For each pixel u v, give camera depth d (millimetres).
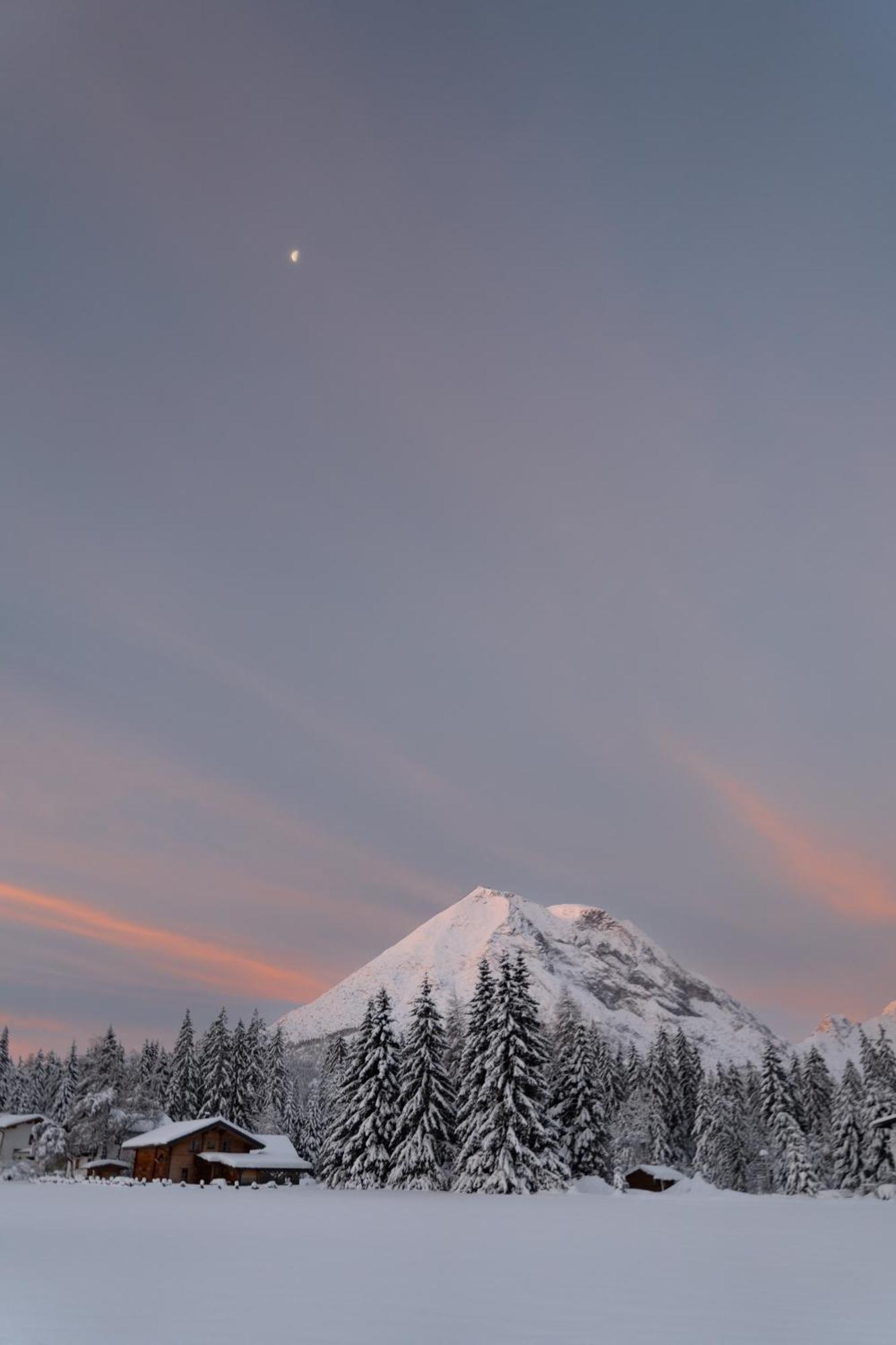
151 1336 11555
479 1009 67562
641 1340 11789
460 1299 15016
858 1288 17094
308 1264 19500
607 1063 100938
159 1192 61531
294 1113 109625
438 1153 64062
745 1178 89188
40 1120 86125
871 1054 86062
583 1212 41812
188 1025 105625
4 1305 13875
